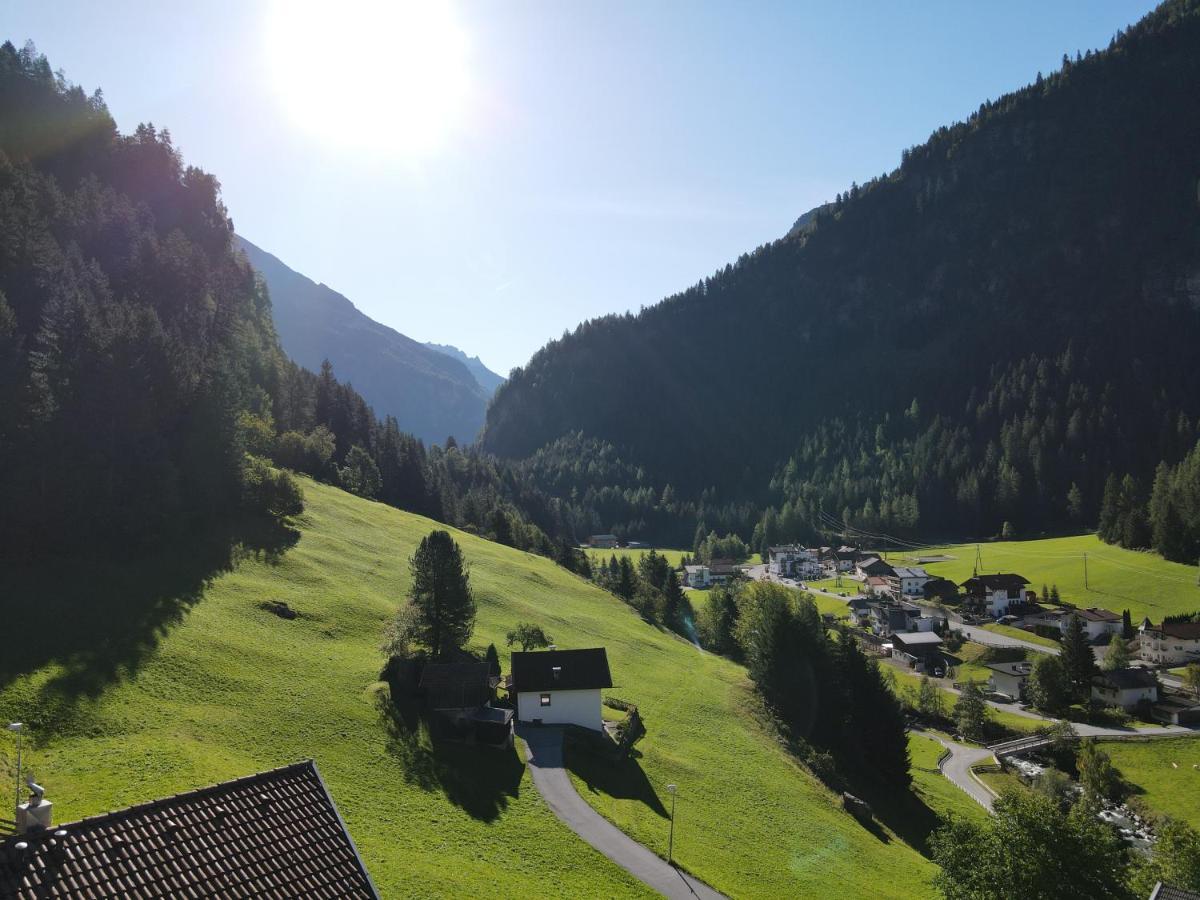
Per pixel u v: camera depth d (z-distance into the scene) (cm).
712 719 7494
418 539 10912
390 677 5944
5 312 7469
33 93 16412
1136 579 15562
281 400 14350
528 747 5659
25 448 6581
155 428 7781
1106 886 3712
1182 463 19550
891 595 16950
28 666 4719
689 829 4894
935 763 9000
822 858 5062
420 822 4094
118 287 12306
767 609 9131
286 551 8319
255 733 4653
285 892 1936
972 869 3950
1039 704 11025
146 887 1803
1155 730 9794
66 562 6359
